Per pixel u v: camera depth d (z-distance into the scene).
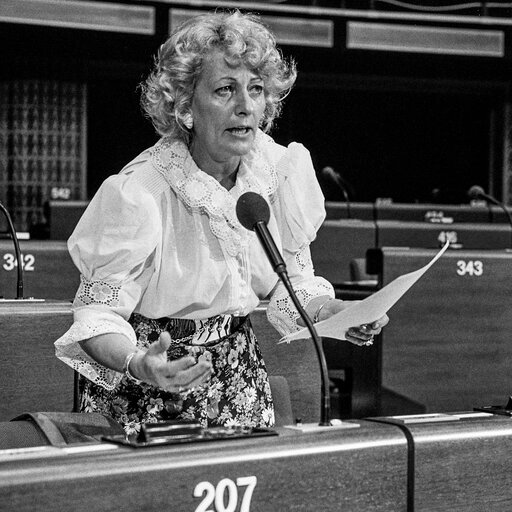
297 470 4.01
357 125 40.72
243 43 5.38
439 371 13.25
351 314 4.91
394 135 40.94
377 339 13.13
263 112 5.84
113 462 3.66
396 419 4.61
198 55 5.41
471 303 13.30
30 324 7.64
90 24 31.86
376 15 34.16
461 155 41.09
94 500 3.58
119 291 5.38
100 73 34.38
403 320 13.13
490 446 4.47
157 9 32.34
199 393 5.60
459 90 37.47
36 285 12.27
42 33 31.75
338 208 25.97
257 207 4.85
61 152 34.09
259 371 5.87
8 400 7.57
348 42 34.19
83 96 34.06
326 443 4.11
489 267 13.35
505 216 27.41
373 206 26.22
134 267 5.41
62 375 7.75
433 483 4.34
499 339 13.38
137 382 5.40
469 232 21.84
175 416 5.58
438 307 13.20
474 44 35.03
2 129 33.62
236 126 5.45
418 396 13.20
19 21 31.33
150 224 5.35
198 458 3.80
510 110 37.72
